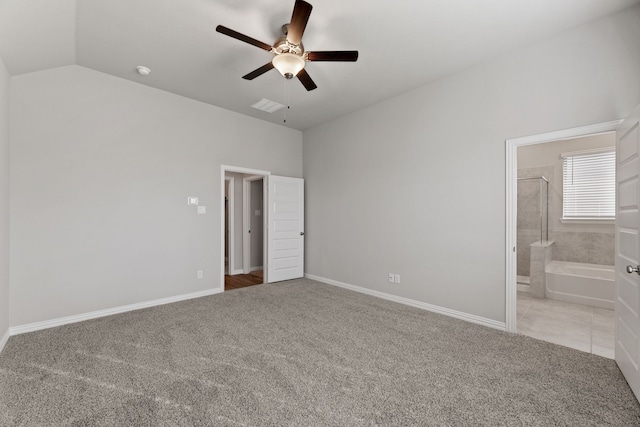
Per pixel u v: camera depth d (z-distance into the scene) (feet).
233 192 18.88
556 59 8.54
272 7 7.45
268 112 14.87
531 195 16.44
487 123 9.96
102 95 10.93
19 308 9.25
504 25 8.09
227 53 9.62
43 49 8.70
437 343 8.53
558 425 5.19
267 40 8.92
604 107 7.78
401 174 12.59
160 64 10.34
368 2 7.16
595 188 14.71
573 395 6.06
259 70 8.62
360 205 14.42
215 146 14.14
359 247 14.43
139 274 11.75
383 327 9.75
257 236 20.48
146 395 5.98
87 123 10.61
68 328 9.61
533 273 13.74
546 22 7.97
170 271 12.60
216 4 7.32
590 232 14.83
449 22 7.95
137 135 11.76
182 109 13.03
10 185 9.15
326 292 14.24
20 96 9.37
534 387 6.35
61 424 5.15
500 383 6.49
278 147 16.83
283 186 16.70
